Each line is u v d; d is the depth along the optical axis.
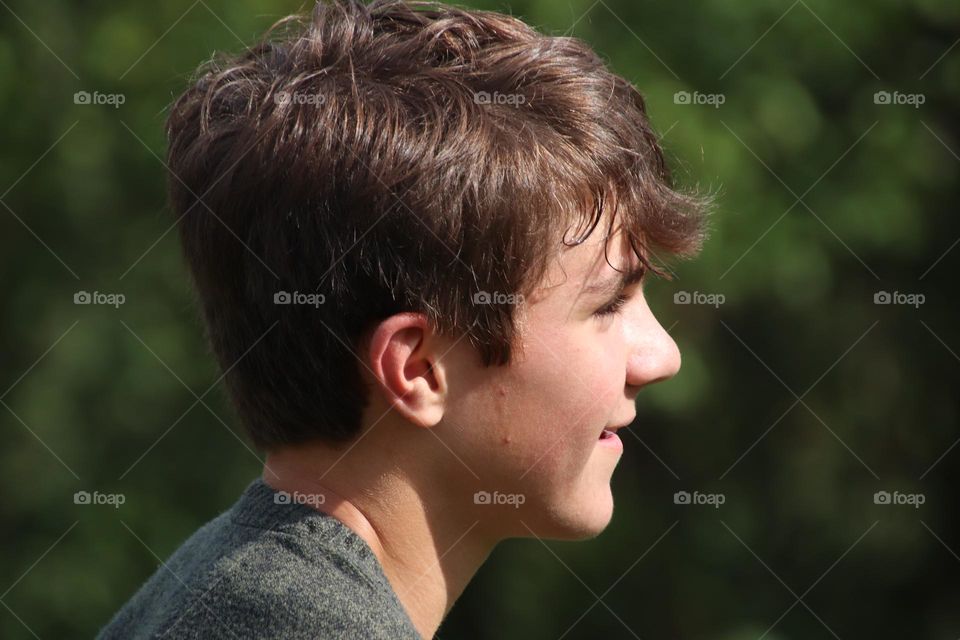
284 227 4.13
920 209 17.89
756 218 16.09
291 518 4.05
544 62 4.43
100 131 16.12
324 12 4.68
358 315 4.09
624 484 18.48
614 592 18.00
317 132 4.13
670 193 4.62
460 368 4.15
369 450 4.19
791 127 16.45
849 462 18.78
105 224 16.45
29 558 15.40
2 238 16.36
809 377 18.39
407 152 4.09
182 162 4.54
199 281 4.45
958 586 19.05
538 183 4.13
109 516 15.60
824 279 16.59
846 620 18.55
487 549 4.42
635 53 15.95
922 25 18.27
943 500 19.06
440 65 4.41
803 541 18.61
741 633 17.72
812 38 17.05
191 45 15.77
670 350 4.54
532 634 17.64
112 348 16.02
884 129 17.39
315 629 3.70
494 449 4.20
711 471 18.47
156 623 4.02
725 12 16.36
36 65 16.20
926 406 18.95
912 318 18.59
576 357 4.23
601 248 4.28
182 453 16.03
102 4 16.53
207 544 4.27
